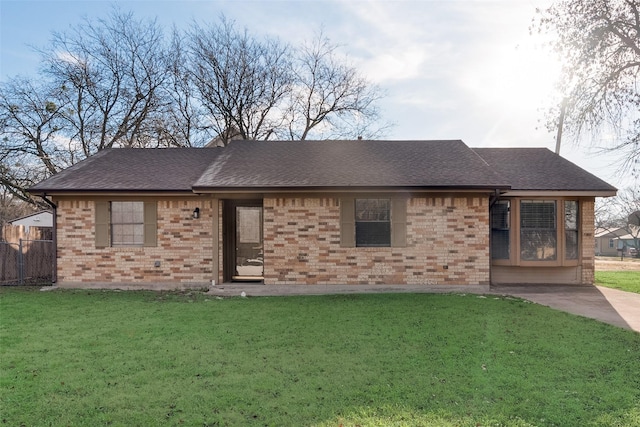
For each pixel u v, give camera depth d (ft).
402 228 36.86
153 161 45.85
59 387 14.73
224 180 36.58
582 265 40.81
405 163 40.86
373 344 19.85
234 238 42.37
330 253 36.88
